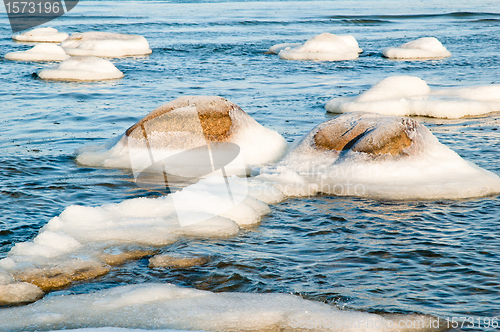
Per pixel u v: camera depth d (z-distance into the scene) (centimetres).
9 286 528
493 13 6100
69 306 495
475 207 773
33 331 455
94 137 1206
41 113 1465
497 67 2322
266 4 9544
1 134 1224
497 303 507
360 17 5703
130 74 2234
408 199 804
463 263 592
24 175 922
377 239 661
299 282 552
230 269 579
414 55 2708
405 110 1496
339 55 2689
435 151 927
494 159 1024
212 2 10394
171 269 578
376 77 2153
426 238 662
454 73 2203
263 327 464
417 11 6944
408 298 518
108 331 452
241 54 2847
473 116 1474
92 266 575
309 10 7419
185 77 2142
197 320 473
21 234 667
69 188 857
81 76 2084
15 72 2238
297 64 2531
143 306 496
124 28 4069
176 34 3716
